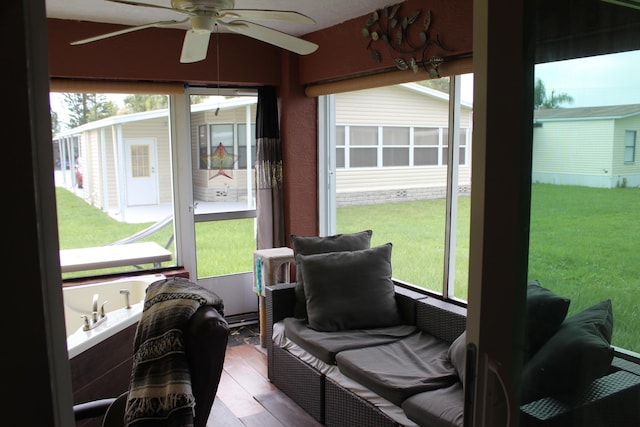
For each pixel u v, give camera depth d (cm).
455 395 232
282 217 478
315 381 300
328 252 362
